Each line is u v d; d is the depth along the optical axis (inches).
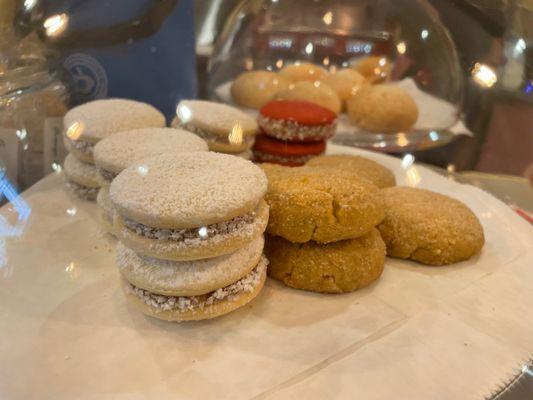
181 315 7.7
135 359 7.2
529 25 11.6
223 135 11.7
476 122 13.1
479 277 9.3
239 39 16.3
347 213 8.6
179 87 14.4
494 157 12.3
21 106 10.5
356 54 16.3
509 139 12.0
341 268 8.7
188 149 9.9
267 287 9.0
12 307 8.0
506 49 12.0
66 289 8.5
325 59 16.6
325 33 16.2
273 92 15.6
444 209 10.1
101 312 8.1
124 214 7.6
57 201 10.9
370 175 11.6
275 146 13.3
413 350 7.5
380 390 6.7
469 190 11.9
